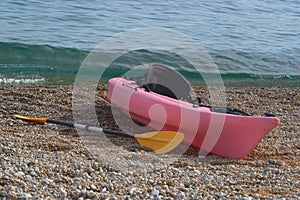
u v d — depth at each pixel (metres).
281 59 15.41
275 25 20.70
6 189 5.32
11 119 8.21
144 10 20.75
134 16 19.36
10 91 9.85
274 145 7.87
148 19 19.08
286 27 20.48
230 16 21.72
